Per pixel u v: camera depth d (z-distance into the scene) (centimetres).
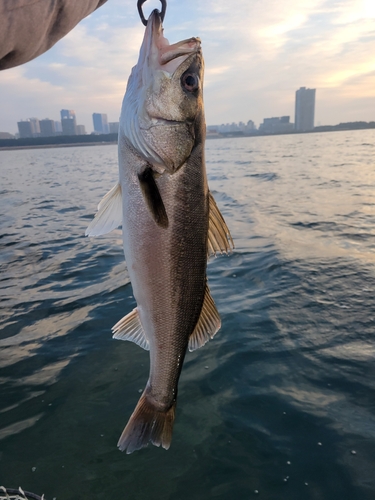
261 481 57
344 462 59
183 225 41
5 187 437
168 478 58
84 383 80
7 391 78
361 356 84
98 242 188
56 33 29
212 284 127
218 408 72
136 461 61
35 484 57
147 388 44
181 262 42
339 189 311
